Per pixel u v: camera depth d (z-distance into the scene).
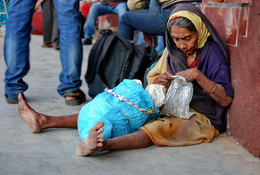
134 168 1.97
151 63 3.10
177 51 2.51
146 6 3.98
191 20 2.26
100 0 6.34
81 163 2.00
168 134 2.31
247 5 2.21
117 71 3.12
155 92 2.30
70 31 2.99
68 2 2.94
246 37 2.23
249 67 2.20
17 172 1.86
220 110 2.47
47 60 5.18
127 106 2.22
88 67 3.21
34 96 3.33
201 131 2.37
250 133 2.22
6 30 2.99
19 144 2.22
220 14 2.56
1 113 2.79
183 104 2.38
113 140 2.10
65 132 2.47
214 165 2.05
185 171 1.96
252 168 2.03
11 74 3.01
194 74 2.31
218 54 2.41
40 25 8.26
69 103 3.10
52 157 2.06
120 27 4.01
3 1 3.21
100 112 2.20
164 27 3.43
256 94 2.14
